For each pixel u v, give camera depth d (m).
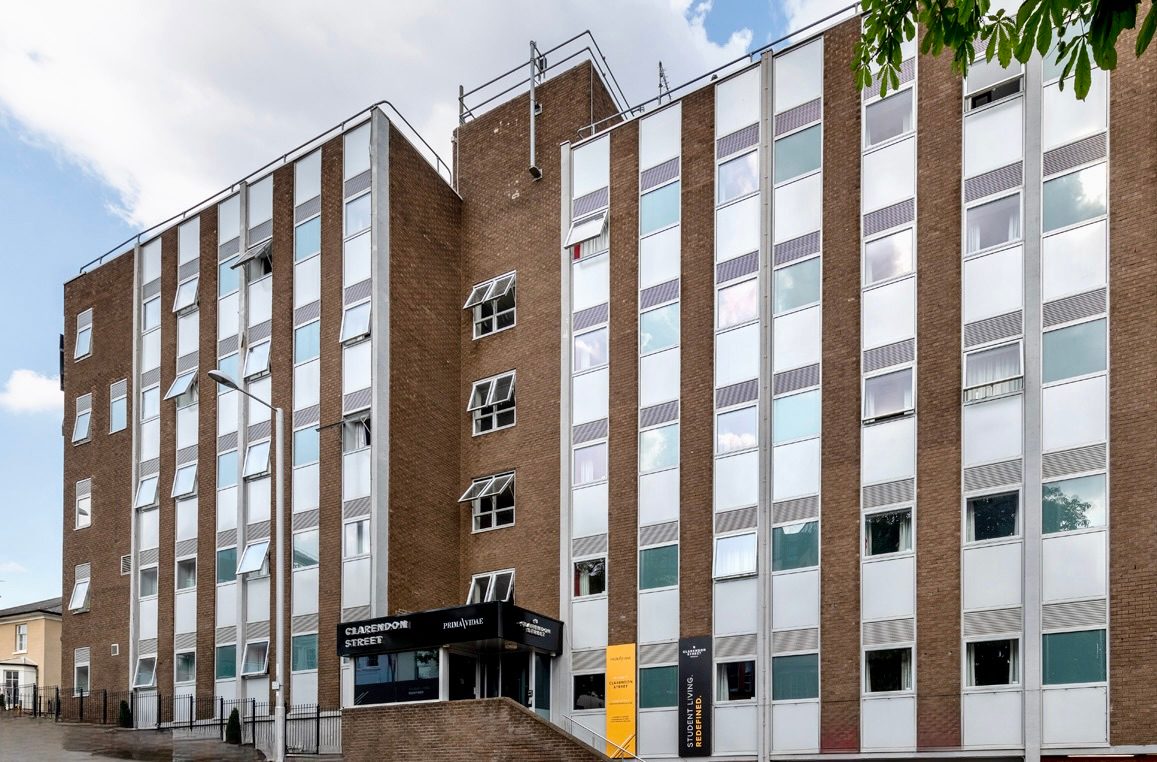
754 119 30.14
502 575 33.25
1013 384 24.42
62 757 30.30
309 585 33.25
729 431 28.86
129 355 42.44
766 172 29.45
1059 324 24.06
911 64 27.45
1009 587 23.56
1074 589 22.69
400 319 34.06
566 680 30.41
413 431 33.72
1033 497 23.56
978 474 24.52
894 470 25.80
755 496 27.97
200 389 38.81
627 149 32.94
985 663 23.61
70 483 43.59
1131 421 22.69
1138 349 22.91
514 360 34.69
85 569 42.06
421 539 33.19
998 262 25.20
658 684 28.64
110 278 44.16
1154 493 22.09
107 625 40.34
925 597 24.66
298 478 34.44
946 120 26.61
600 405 31.80
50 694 49.06
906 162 27.12
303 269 36.16
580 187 33.97
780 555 27.20
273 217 37.69
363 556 31.91
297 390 35.31
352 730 29.45
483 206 37.00
